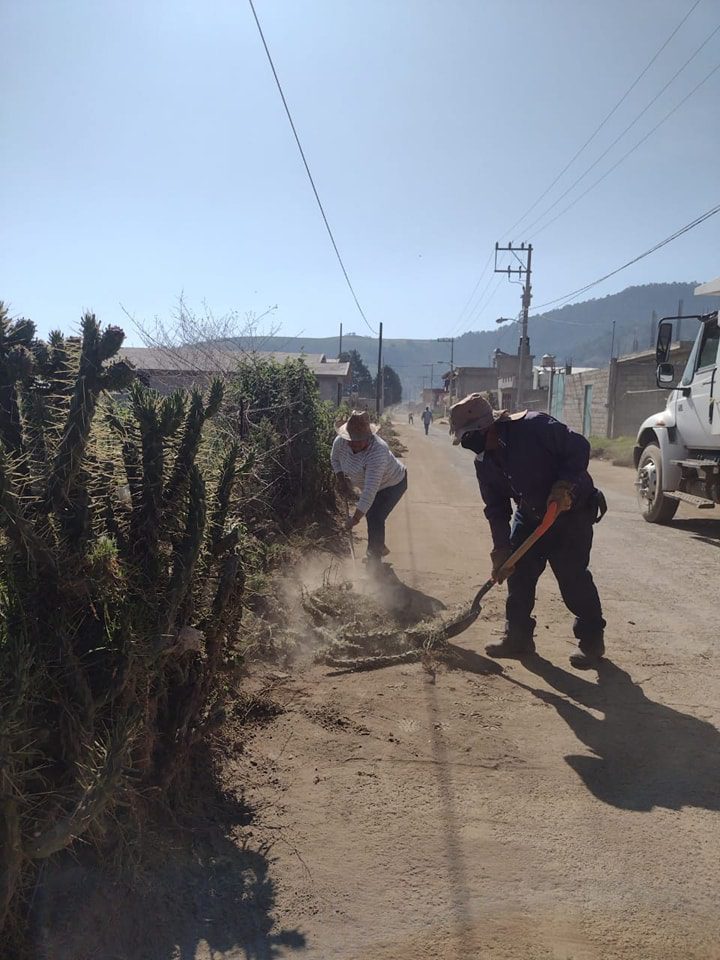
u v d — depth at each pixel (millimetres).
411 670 4309
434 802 2998
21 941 2082
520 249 40625
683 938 2320
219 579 2859
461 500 11906
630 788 3150
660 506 9734
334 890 2484
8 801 1906
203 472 2863
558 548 4309
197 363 8586
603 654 4500
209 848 2654
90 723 2250
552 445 4102
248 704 3705
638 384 27172
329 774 3176
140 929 2256
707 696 4102
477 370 77312
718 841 2801
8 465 2234
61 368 2641
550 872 2604
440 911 2408
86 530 2369
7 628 2230
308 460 7984
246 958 2195
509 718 3760
